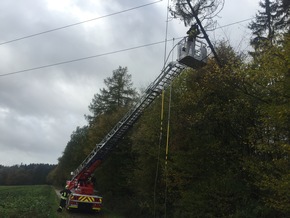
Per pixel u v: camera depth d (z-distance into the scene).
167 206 22.33
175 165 18.81
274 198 13.78
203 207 17.09
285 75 12.91
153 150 22.05
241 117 16.17
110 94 45.94
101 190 36.94
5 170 149.62
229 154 17.05
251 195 16.06
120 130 27.08
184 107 18.89
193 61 16.92
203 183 17.48
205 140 17.97
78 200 25.73
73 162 63.53
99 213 26.75
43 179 148.50
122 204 28.38
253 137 14.88
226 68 15.69
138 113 25.25
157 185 23.08
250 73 14.50
